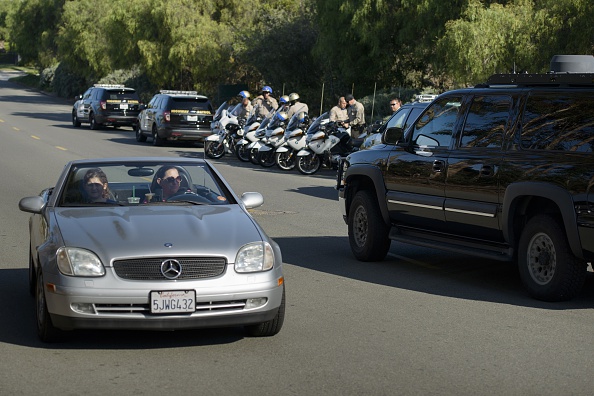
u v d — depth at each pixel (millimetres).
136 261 8250
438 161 12250
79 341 8828
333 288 11617
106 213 9359
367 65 46562
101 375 7656
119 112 49812
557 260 10656
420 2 39625
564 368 7992
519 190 10922
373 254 13609
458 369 7914
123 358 8203
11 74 150500
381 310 10336
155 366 7949
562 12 30828
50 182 24516
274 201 21547
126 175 10258
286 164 30047
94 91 51406
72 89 91375
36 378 7559
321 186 25203
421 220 12672
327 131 28797
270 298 8523
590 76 10812
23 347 8586
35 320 9711
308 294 11219
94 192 9961
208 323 8297
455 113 12344
